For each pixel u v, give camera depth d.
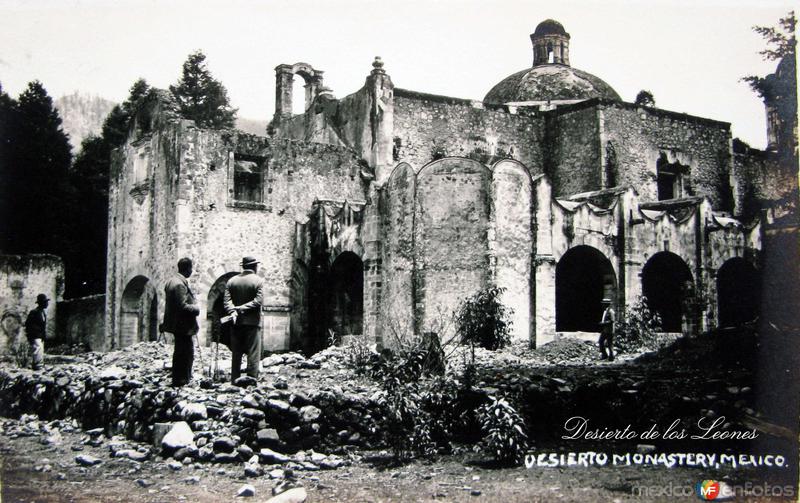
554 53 37.47
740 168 34.97
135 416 13.09
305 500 9.55
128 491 10.08
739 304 28.02
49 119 40.03
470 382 13.29
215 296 25.38
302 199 27.17
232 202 25.73
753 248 27.52
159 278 25.72
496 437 11.34
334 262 25.25
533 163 31.69
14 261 32.31
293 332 26.44
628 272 24.62
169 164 25.67
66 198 39.75
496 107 31.36
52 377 16.75
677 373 14.22
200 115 45.97
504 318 19.81
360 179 28.47
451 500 9.60
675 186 32.53
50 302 32.97
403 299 22.61
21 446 13.19
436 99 30.12
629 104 31.00
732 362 15.33
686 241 26.12
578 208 23.97
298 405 12.18
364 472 11.06
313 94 34.62
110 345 28.89
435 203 22.64
